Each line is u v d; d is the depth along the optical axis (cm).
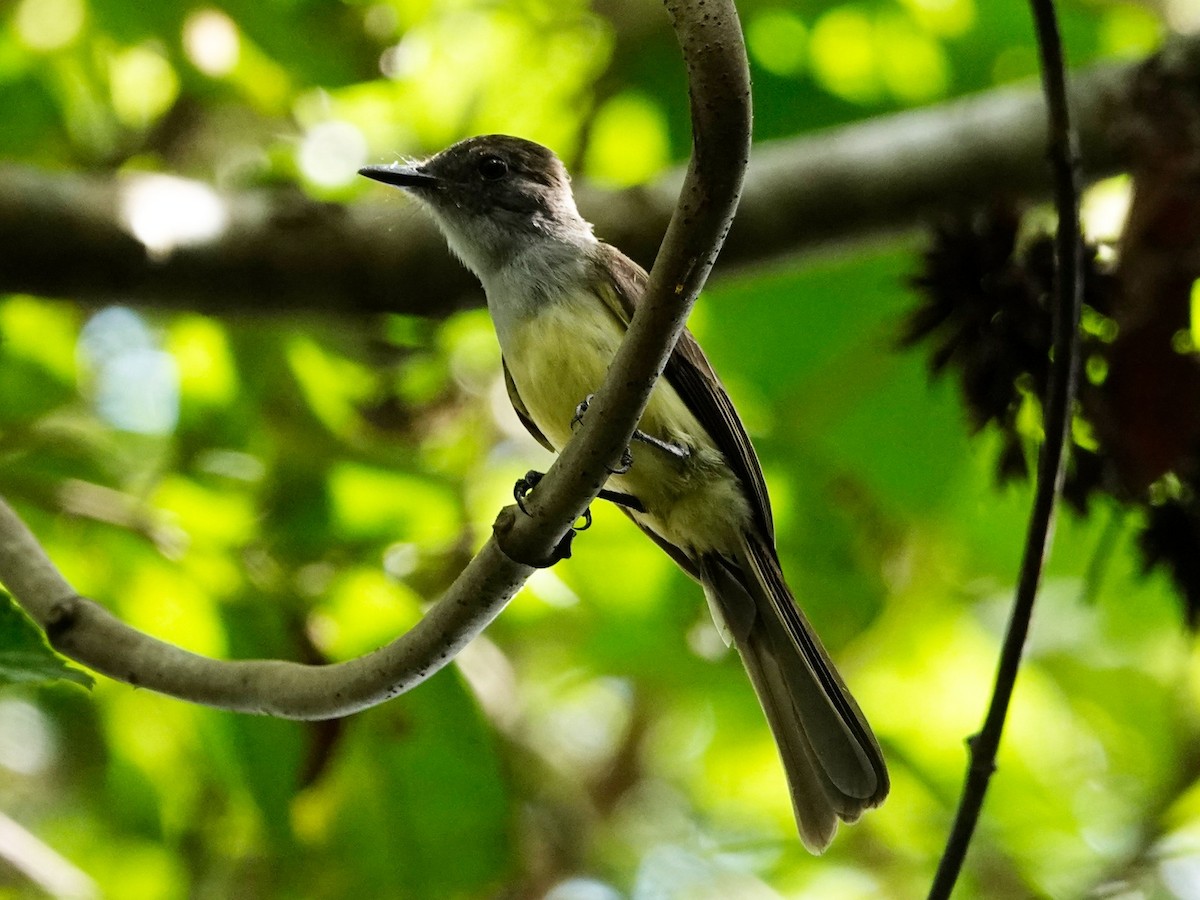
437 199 927
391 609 927
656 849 1416
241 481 999
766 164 1080
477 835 957
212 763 962
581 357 809
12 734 1407
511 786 1095
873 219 1076
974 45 1229
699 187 500
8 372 1117
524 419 902
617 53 1220
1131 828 1394
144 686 624
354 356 1158
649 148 1267
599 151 1274
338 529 970
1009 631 619
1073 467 747
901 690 1368
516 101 1245
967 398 748
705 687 1212
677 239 509
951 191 1069
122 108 1248
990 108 1077
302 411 1093
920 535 1219
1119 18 1238
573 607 1158
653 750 1495
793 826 1433
